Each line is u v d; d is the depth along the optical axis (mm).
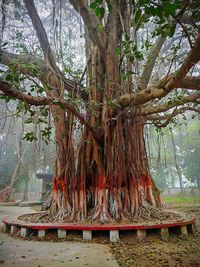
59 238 4316
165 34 2553
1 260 3127
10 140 14734
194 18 2430
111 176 4973
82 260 3107
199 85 4055
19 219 5332
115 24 5168
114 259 3168
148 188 5531
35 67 3064
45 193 12078
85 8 4578
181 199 14000
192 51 2518
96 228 4172
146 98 4008
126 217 4773
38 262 3041
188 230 4797
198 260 3160
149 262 3078
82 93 5473
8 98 3068
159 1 2066
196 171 17016
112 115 5090
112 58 5152
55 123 5570
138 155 5516
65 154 5441
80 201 5004
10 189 14844
